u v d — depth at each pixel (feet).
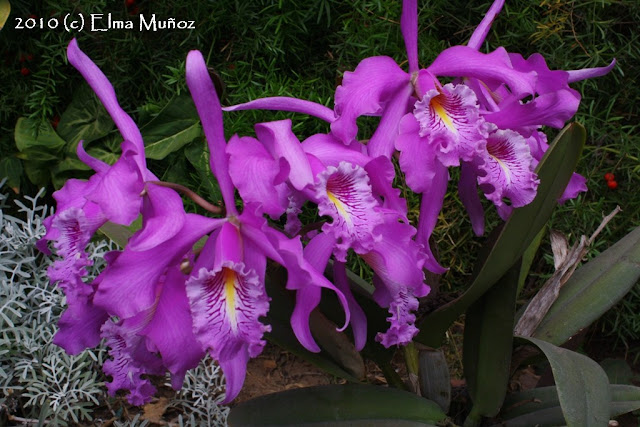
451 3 3.04
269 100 1.77
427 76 1.74
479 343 2.05
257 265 1.60
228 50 3.16
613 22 2.90
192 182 3.18
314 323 2.10
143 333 1.59
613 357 2.98
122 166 1.52
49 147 3.23
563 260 2.14
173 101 3.04
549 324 2.18
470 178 1.91
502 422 2.14
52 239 1.65
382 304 1.80
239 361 1.67
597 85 3.03
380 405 2.01
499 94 1.86
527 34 2.95
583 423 1.71
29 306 2.61
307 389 2.03
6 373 2.51
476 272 2.03
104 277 1.53
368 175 1.70
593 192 3.00
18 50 3.28
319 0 2.99
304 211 2.99
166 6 3.11
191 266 1.64
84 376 2.56
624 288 2.18
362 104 1.70
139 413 2.56
